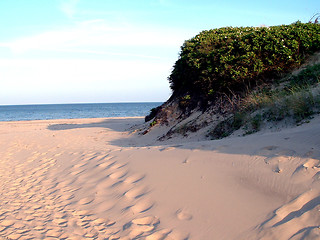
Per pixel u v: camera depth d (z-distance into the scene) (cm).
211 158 513
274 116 763
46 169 765
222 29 1327
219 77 1096
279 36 1039
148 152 656
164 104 1580
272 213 333
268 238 299
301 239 281
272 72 1036
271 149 476
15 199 553
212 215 365
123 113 6247
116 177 571
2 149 1158
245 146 523
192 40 1277
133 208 434
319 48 1059
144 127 1430
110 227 396
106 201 482
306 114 692
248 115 859
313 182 355
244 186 404
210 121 1018
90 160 738
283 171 400
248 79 1044
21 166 838
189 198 416
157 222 386
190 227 355
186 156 555
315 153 416
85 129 1742
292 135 513
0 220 454
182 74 1304
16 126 2370
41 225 425
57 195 552
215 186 423
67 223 425
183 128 1077
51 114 6562
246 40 1071
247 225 329
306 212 313
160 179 496
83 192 542
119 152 738
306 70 950
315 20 1256
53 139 1323
